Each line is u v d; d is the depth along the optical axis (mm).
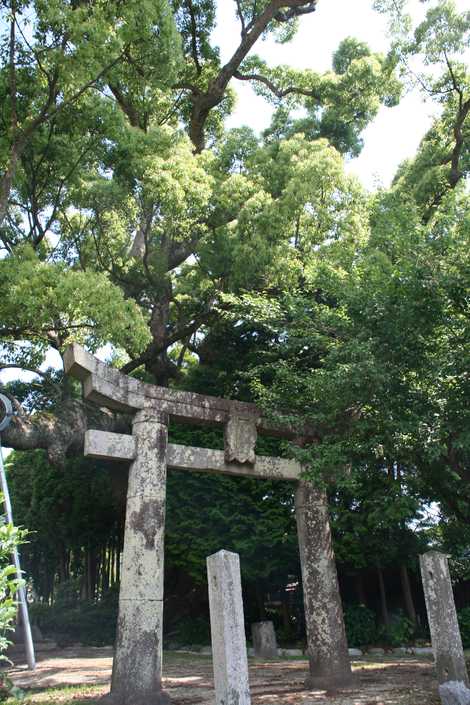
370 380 8664
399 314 8906
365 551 15828
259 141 20125
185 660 14438
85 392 8758
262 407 10297
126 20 12273
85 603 21812
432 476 10422
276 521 15891
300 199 15883
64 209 15703
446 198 9508
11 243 15289
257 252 15625
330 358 9203
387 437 9164
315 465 8984
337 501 16203
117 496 19062
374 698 8195
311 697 8461
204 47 20844
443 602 7652
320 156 16312
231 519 15961
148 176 14344
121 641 8023
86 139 14594
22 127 13359
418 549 15789
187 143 16594
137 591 8203
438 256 8945
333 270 10719
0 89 12812
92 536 22516
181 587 19406
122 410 9234
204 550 16250
